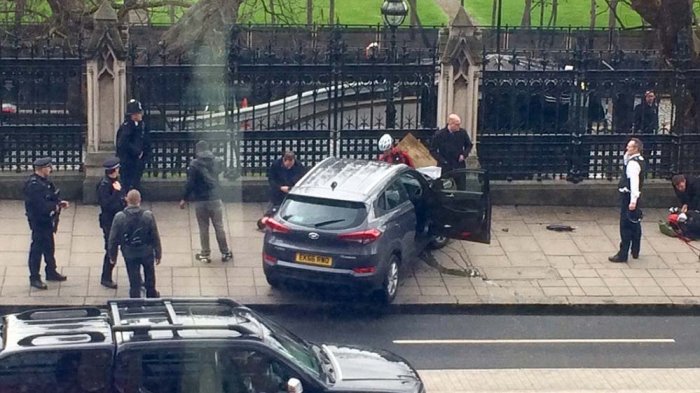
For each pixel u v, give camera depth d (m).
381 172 15.91
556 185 20.00
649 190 20.09
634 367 13.77
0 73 18.98
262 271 16.42
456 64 19.50
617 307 15.74
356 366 10.68
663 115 23.88
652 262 17.41
